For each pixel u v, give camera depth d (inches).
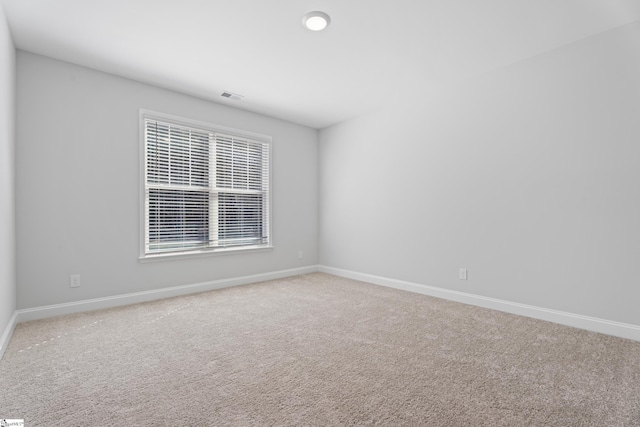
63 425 52.6
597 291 96.4
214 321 105.1
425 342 87.9
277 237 176.6
